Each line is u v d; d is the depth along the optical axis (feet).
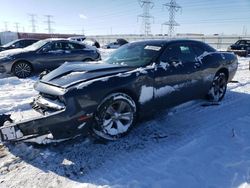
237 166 9.37
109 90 10.86
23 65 28.53
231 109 16.38
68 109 9.94
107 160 10.09
